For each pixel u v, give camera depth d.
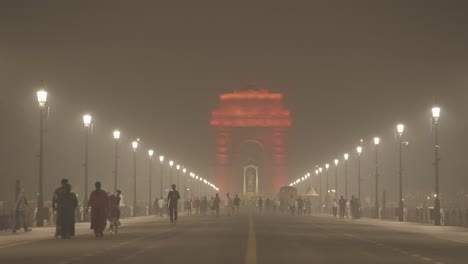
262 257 30.77
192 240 42.31
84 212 68.94
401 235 51.00
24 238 43.78
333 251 34.47
